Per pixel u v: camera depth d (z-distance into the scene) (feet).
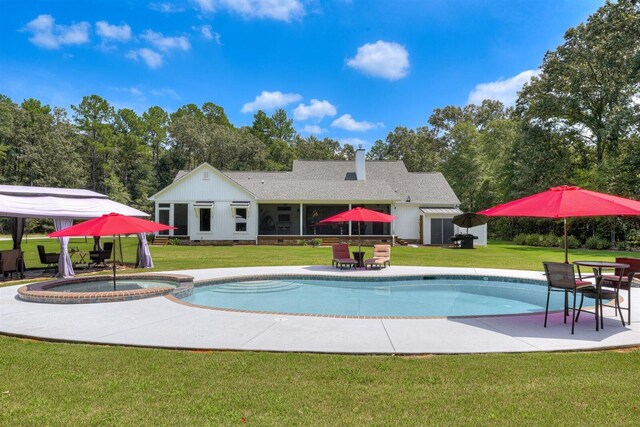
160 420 12.09
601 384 14.99
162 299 33.09
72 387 14.67
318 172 134.51
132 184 230.48
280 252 85.05
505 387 14.71
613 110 108.68
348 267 56.75
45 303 31.55
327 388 14.64
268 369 16.69
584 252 88.74
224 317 26.61
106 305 30.63
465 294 41.65
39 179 191.42
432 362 17.65
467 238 97.71
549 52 125.18
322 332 22.77
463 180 167.84
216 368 16.78
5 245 103.45
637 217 102.78
